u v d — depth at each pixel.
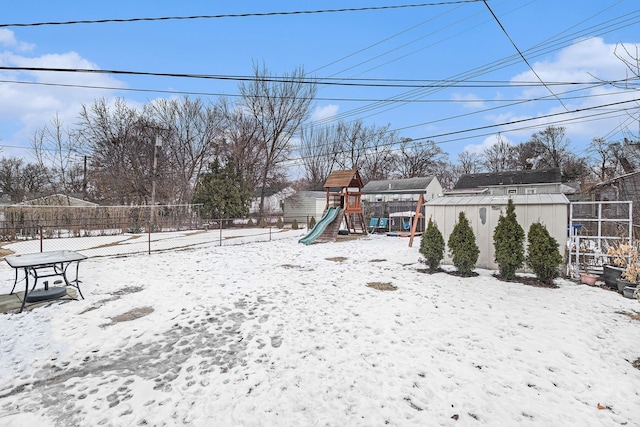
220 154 28.97
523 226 7.05
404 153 44.72
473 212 7.63
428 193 28.42
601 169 26.94
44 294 4.98
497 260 6.45
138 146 26.62
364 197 31.08
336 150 39.50
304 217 30.84
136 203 25.50
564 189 23.91
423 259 8.33
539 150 38.38
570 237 6.67
